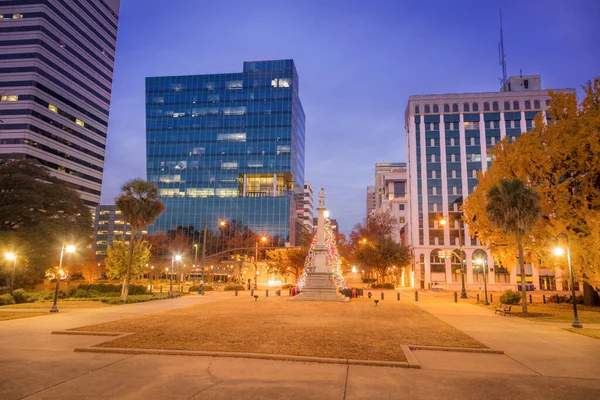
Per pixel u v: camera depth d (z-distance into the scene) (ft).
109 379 30.12
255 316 71.56
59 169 376.89
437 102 254.68
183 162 338.34
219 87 348.38
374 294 162.20
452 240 238.48
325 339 46.96
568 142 99.50
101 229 452.76
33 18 360.28
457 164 246.68
